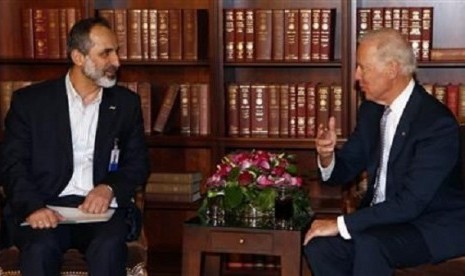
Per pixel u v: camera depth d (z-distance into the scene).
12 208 3.96
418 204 3.65
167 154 5.39
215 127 4.98
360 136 4.07
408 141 3.75
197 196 5.14
